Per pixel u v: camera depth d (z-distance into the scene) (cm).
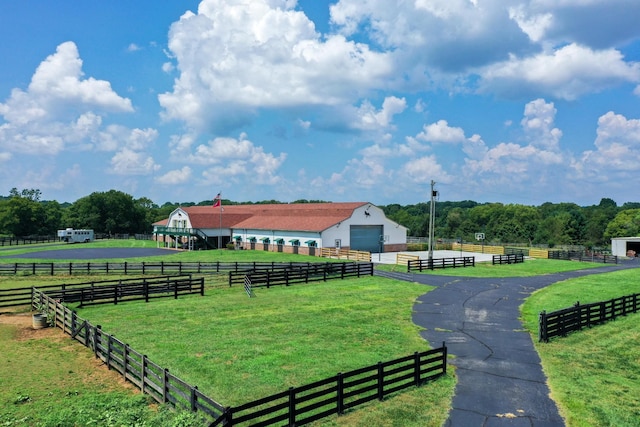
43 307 2475
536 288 3478
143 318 2383
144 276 4009
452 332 2150
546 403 1363
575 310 2184
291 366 1647
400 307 2691
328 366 1653
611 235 10456
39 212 11594
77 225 12200
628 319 2450
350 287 3434
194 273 4144
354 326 2230
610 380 1552
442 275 4166
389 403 1353
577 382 1531
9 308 2730
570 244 10025
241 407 1076
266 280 3425
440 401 1371
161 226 8488
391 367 1656
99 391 1449
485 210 15200
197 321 2317
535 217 14138
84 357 1797
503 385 1501
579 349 1905
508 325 2294
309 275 3856
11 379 1550
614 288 3512
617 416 1280
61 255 6147
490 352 1853
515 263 5469
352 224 6325
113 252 6706
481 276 4153
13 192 13462
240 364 1664
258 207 8919
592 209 17675
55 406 1326
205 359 1716
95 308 2644
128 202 12738
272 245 6838
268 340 1973
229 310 2588
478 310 2633
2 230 11012
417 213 19062
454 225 13888
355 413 1284
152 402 1365
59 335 2120
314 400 1377
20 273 4069
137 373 1477
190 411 1180
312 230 6056
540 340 2006
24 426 1190
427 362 1524
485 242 10019
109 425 1172
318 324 2262
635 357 1800
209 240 7562
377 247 6656
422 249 7350
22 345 1956
